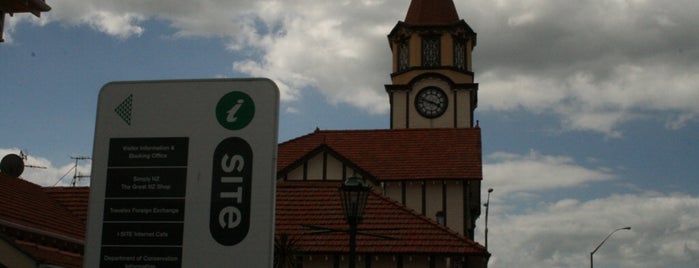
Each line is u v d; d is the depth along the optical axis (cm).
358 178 1463
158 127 901
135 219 884
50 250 1914
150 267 871
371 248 2342
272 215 861
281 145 3881
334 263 2347
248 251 858
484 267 2366
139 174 893
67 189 2636
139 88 912
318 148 3456
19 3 1241
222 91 898
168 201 882
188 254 867
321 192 2617
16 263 1664
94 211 891
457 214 3450
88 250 881
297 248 2211
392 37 4706
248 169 874
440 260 2325
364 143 3850
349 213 1440
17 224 1809
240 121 887
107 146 904
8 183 2341
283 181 3334
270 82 892
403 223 2431
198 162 886
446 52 4506
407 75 4525
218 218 870
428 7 4659
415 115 4431
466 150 3703
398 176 3509
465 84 4412
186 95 904
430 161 3625
